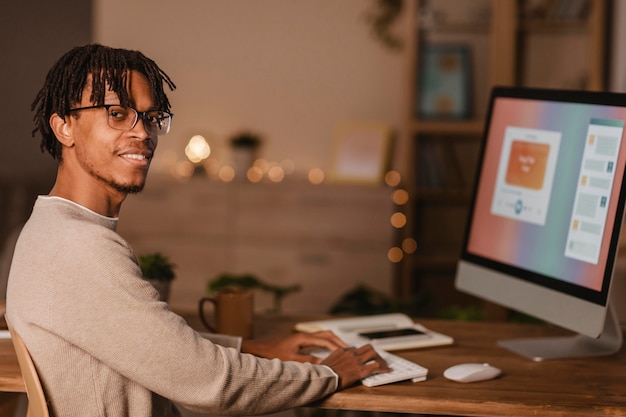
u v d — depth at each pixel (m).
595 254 1.63
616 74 4.29
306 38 4.83
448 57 4.53
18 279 1.35
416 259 4.50
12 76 5.99
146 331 1.31
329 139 4.86
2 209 5.45
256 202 4.59
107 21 4.95
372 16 4.75
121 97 1.40
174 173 4.88
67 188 1.44
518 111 1.88
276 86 4.87
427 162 4.57
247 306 1.82
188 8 4.89
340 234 4.54
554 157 1.77
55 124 1.42
